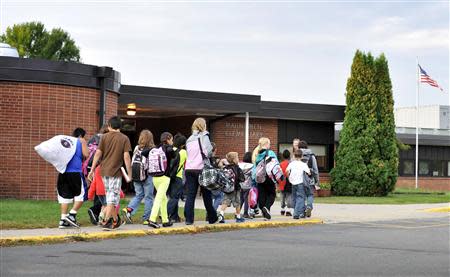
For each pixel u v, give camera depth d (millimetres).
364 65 30859
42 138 20234
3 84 19984
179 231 14109
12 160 20047
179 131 30641
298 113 30922
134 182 14898
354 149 30594
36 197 20172
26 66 20062
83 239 12555
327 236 13961
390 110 31141
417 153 38469
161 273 9109
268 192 16828
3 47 21875
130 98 25219
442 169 41656
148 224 14125
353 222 17594
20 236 12086
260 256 10852
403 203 25672
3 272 8961
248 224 15578
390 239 13586
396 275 9344
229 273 9219
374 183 30422
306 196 17766
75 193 13625
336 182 30891
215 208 16000
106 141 13312
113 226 13492
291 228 15688
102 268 9406
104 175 13281
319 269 9703
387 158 30891
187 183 14891
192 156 14820
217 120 29672
